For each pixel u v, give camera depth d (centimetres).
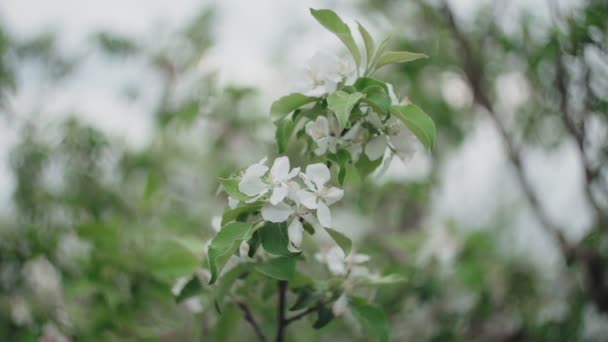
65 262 122
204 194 150
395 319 127
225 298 87
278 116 79
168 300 108
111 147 144
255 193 74
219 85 128
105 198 141
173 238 93
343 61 79
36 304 119
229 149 142
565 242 119
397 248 131
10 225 131
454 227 133
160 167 150
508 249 148
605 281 116
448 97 148
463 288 131
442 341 125
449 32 133
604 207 117
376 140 79
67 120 140
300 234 75
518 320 136
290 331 118
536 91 121
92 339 110
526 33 121
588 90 109
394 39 135
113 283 109
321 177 75
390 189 132
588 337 128
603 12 108
